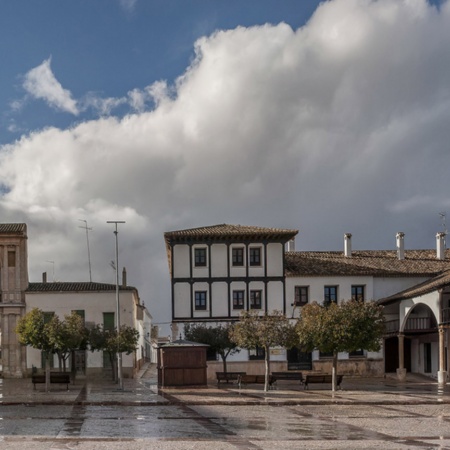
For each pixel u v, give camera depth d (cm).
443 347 4619
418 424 2186
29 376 5509
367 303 4009
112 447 1652
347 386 4288
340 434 1922
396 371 5394
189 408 2839
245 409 2789
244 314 4031
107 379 5350
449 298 4869
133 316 5647
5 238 5600
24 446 1673
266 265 5653
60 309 5572
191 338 4778
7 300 5562
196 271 5631
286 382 4694
